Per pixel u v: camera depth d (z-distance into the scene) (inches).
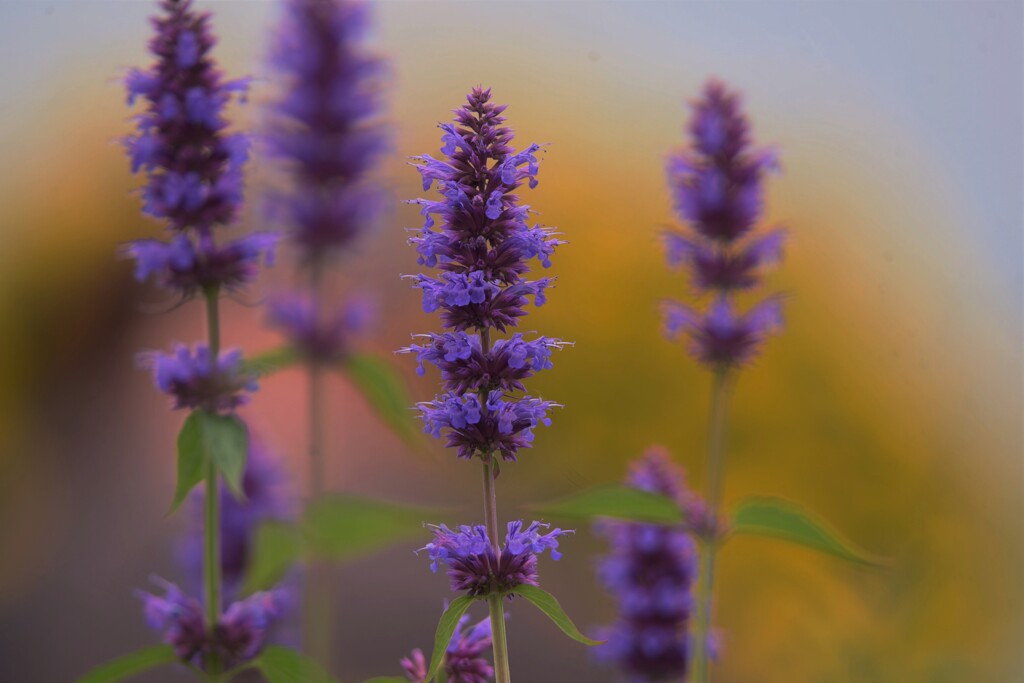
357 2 405.1
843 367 617.3
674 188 338.3
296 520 310.7
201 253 270.1
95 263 864.3
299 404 631.8
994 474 605.0
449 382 197.3
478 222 195.5
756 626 533.0
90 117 841.5
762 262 337.7
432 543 195.9
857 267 647.1
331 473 623.5
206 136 268.2
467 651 223.5
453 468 514.3
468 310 198.1
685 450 607.8
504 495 515.8
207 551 264.5
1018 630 517.7
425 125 706.2
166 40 266.4
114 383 836.6
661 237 343.6
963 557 556.4
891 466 597.0
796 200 659.4
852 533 584.1
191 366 261.0
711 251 340.5
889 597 514.3
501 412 194.4
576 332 624.7
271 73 403.5
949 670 490.3
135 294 858.8
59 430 815.7
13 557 695.1
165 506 741.9
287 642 328.5
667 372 614.5
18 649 602.9
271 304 382.9
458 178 195.8
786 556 541.3
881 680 489.4
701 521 297.3
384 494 590.6
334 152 402.0
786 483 600.7
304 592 347.9
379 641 545.3
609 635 343.6
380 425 675.4
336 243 398.6
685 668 339.3
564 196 671.1
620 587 344.5
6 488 759.7
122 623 626.8
